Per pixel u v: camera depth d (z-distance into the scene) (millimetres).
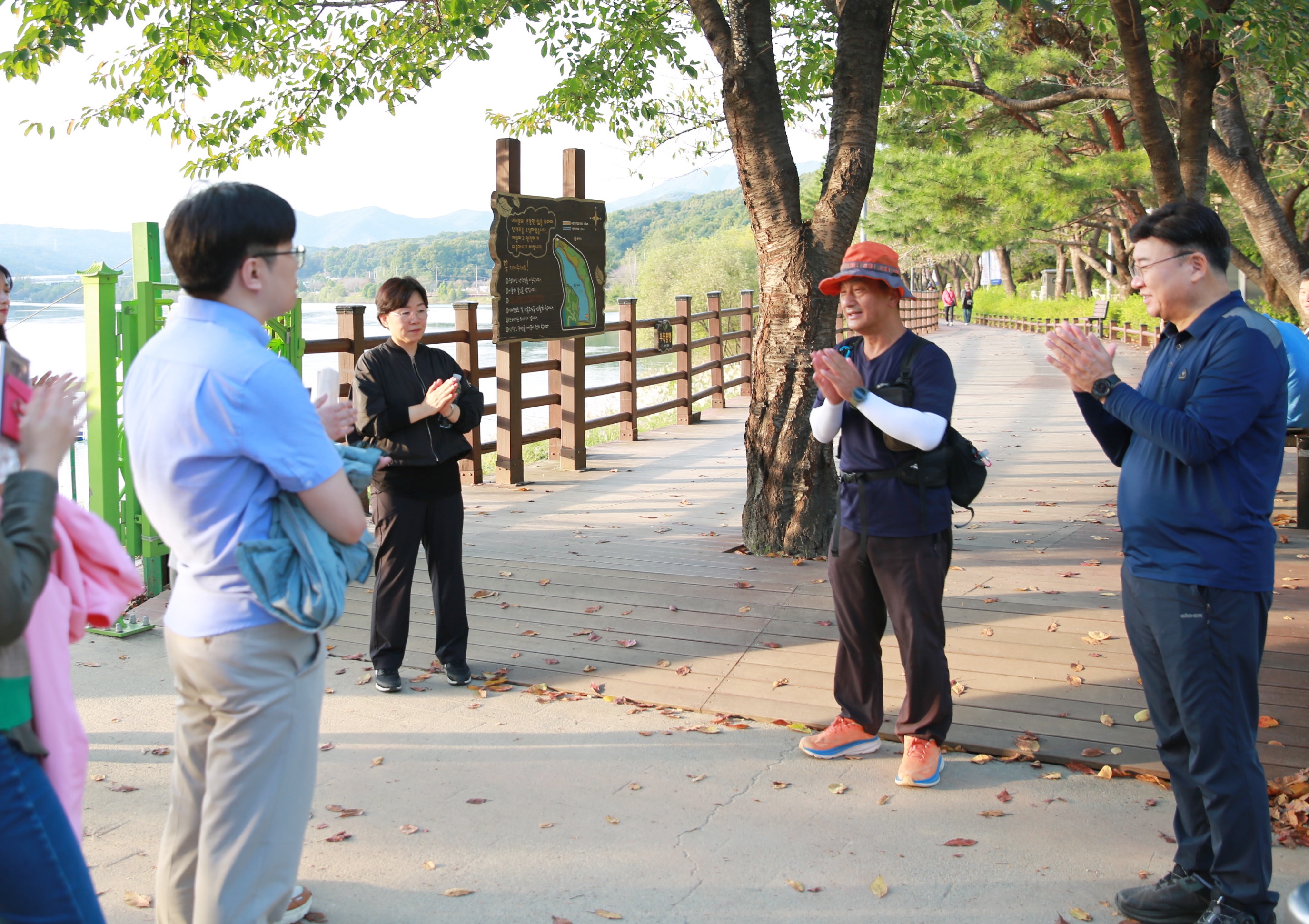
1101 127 19781
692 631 4961
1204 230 2512
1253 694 2504
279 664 2127
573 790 3396
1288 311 13984
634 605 5387
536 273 8719
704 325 16656
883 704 3963
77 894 1681
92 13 6488
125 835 3062
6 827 1621
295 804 2199
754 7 6137
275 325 6141
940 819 3178
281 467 2039
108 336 5172
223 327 2061
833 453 6359
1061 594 5402
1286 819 3070
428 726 3936
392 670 4289
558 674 4469
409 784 3438
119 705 4109
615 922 2641
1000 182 18234
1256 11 7773
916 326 32469
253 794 2127
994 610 5137
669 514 7781
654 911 2686
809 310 6184
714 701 4137
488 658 4680
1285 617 4883
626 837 3078
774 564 6176
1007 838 3053
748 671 4445
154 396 2053
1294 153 16766
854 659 3602
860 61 6082
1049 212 17953
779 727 3928
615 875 2865
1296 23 8008
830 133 6242
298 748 2188
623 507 8094
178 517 2062
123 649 4781
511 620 5188
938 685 3393
